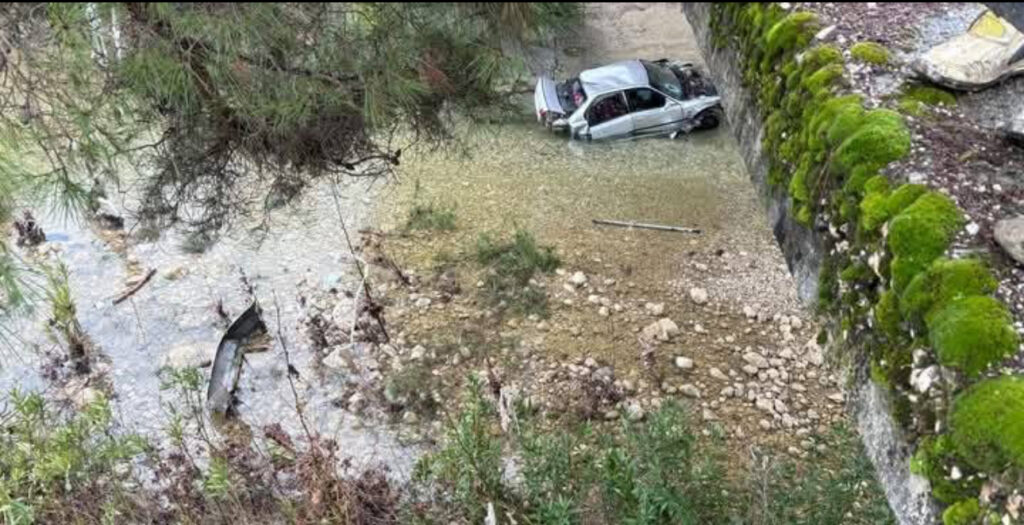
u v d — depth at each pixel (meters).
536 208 8.97
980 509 2.44
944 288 2.87
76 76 3.67
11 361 6.75
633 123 10.09
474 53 3.67
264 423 6.31
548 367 6.83
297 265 8.02
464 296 7.69
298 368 6.84
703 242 8.52
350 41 3.50
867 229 3.29
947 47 4.02
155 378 6.73
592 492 4.58
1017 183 3.31
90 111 3.76
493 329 7.27
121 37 3.44
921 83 4.00
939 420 2.67
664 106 10.10
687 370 6.84
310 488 4.95
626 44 11.65
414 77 3.74
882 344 3.06
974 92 3.89
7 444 5.17
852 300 3.33
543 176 9.52
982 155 3.46
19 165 4.39
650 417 5.11
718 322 7.43
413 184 9.26
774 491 4.29
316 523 4.87
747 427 6.27
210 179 4.61
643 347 7.09
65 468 4.86
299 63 3.57
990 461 2.44
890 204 3.23
